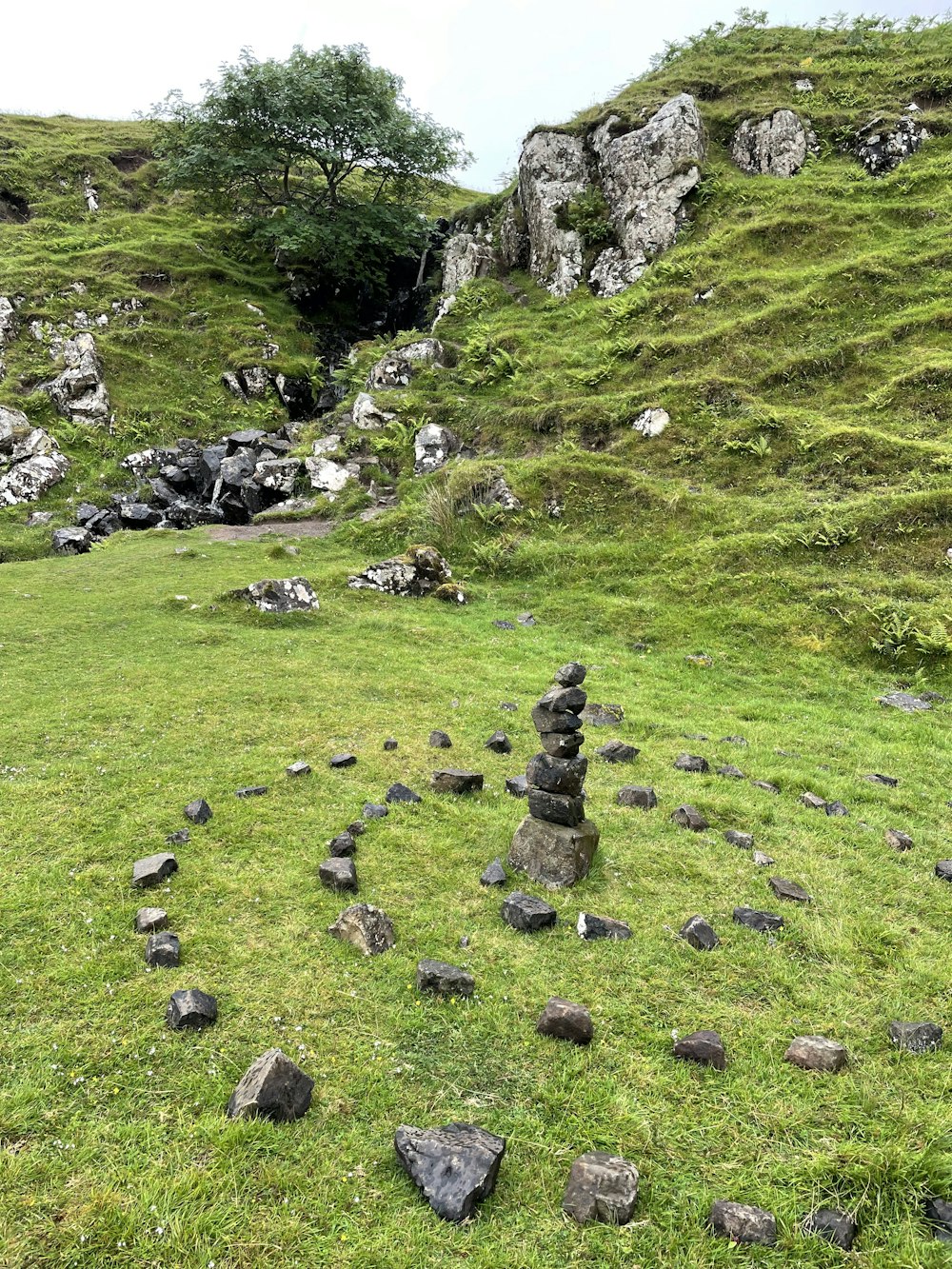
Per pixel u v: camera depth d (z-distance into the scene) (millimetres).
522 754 9211
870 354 22453
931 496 16516
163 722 9703
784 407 21891
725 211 31828
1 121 53594
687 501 19531
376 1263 3143
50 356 34219
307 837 6871
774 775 8977
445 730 9875
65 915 5535
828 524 16891
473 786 7988
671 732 10477
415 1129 3695
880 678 13195
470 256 38812
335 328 43344
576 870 6289
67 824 6910
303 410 37125
